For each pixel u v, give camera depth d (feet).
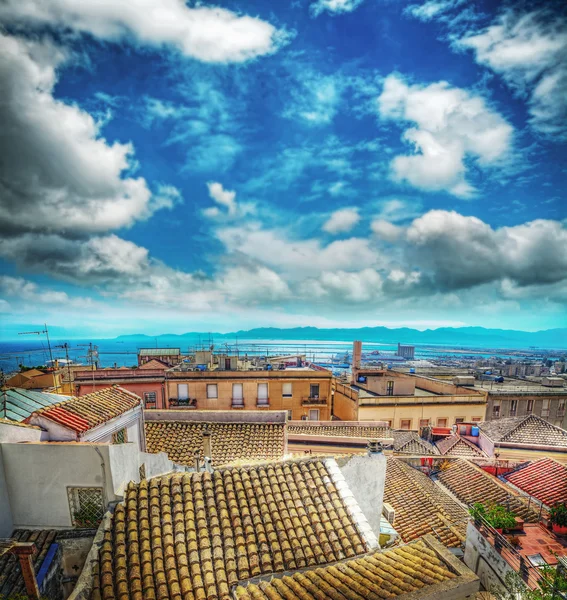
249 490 30.50
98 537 25.05
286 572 24.43
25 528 28.68
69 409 35.53
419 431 98.78
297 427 87.40
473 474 64.54
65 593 26.17
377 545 27.20
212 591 22.22
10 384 94.73
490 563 37.55
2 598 23.25
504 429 83.76
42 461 28.35
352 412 111.96
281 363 150.20
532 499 57.72
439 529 46.65
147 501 28.27
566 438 78.02
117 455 29.14
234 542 26.04
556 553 39.52
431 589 21.04
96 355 111.65
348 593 21.40
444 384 121.90
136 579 22.56
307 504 29.94
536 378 162.20
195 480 30.78
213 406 111.14
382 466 36.06
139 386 97.71
